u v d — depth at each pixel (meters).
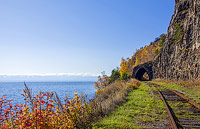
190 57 23.91
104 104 8.79
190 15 27.14
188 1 31.75
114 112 7.61
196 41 22.55
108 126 5.70
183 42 28.56
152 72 61.00
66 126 5.36
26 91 4.13
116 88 16.89
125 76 31.81
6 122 4.00
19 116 3.92
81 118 6.11
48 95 4.50
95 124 6.10
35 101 4.18
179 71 27.88
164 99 9.70
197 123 5.48
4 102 3.88
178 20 34.12
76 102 5.82
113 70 37.22
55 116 5.02
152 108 8.09
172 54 34.00
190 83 19.09
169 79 34.03
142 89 16.55
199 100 9.23
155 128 5.27
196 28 23.22
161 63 45.81
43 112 4.32
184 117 6.31
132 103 9.34
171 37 36.47
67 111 5.46
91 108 7.58
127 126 5.59
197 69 20.75
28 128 3.83
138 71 68.19
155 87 18.39
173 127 4.99
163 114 6.95
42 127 4.03
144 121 6.08
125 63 50.47
